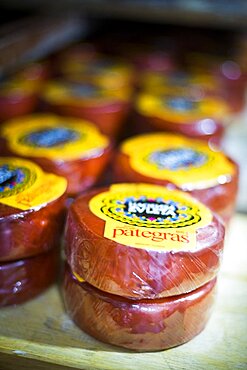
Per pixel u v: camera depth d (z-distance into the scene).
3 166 1.01
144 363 0.79
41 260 0.92
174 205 0.92
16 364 0.80
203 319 0.85
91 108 1.43
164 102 1.55
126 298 0.80
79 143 1.18
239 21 1.63
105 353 0.81
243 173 1.39
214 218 0.89
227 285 1.00
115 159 1.17
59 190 0.94
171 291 0.78
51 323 0.87
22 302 0.92
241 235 1.18
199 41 2.46
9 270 0.88
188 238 0.81
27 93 1.48
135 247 0.77
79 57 2.09
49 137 1.21
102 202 0.91
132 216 0.86
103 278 0.79
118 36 2.49
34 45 1.62
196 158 1.15
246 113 1.96
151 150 1.19
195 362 0.80
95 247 0.79
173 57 2.24
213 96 1.75
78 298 0.85
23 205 0.87
